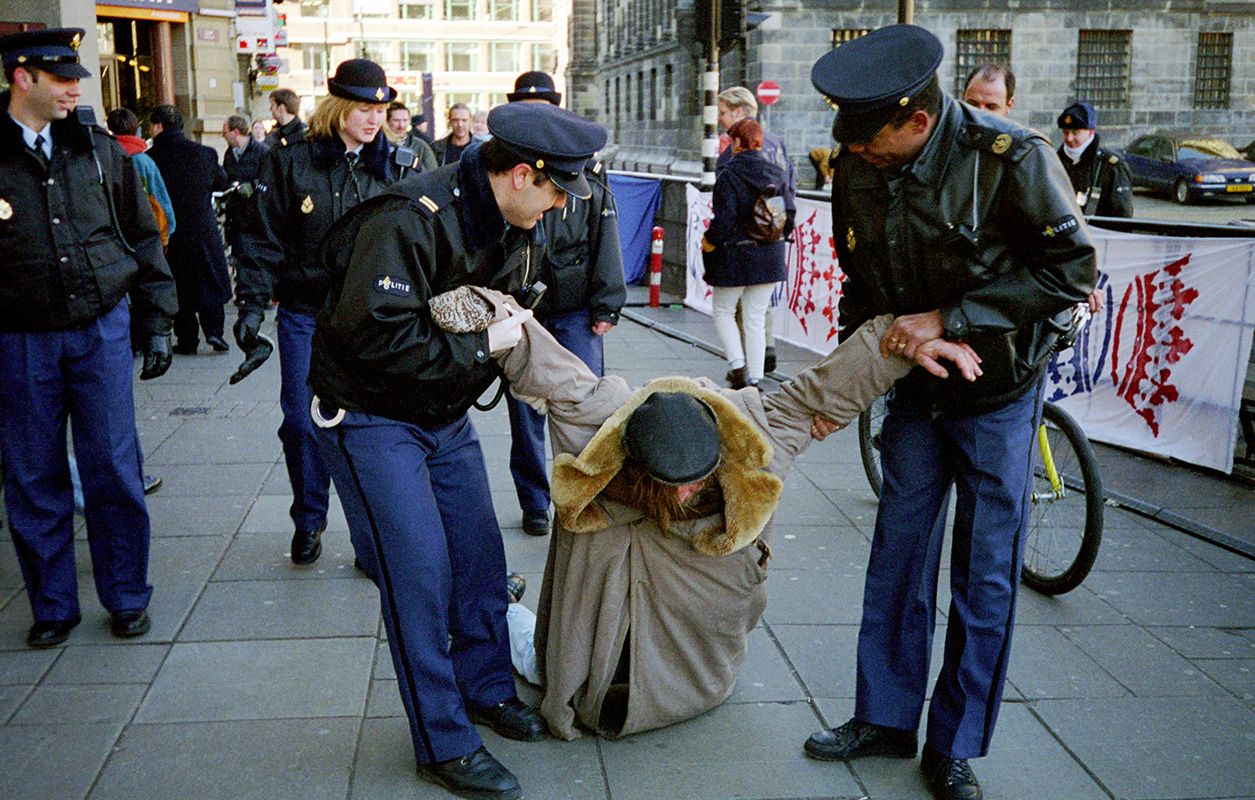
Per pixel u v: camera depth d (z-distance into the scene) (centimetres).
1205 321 570
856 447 629
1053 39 3125
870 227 289
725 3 1123
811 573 451
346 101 416
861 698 321
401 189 278
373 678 362
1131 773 315
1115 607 422
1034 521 442
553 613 321
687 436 283
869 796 303
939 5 3048
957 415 297
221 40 2281
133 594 391
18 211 356
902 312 297
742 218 724
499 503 532
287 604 416
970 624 301
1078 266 268
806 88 2905
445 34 8619
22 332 367
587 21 6031
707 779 309
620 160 4831
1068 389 655
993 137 270
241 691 352
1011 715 345
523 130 269
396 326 272
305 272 429
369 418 292
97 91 1062
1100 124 3247
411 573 293
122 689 352
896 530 313
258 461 594
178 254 852
